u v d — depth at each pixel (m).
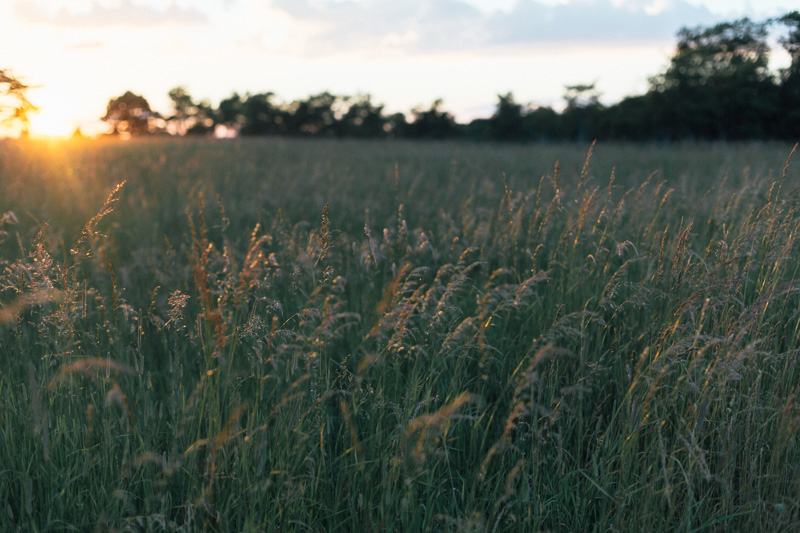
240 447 2.43
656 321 3.26
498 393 3.35
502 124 70.38
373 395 2.82
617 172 12.92
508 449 2.78
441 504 2.60
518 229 4.43
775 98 31.78
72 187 9.38
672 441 2.73
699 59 35.84
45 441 2.32
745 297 3.62
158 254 5.36
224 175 12.57
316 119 90.12
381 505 2.33
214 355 2.44
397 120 85.00
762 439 2.68
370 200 8.00
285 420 2.59
